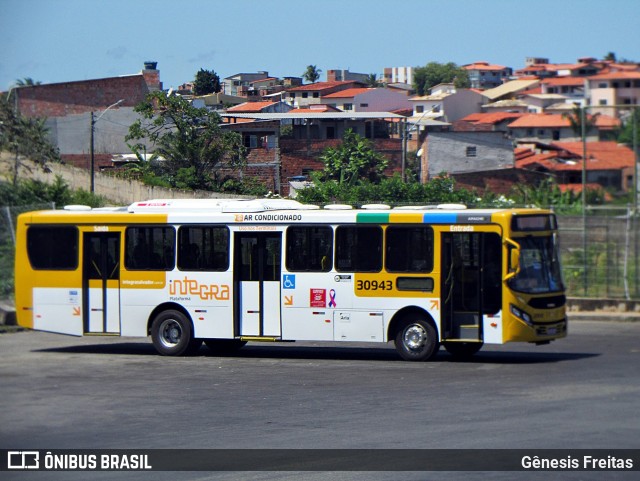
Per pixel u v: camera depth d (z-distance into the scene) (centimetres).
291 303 2995
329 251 2961
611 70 7256
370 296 2908
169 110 8188
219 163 8481
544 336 2767
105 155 9744
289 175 9906
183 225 3120
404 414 2059
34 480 1599
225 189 8006
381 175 9594
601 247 4044
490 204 4512
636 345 3209
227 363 2998
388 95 15438
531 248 2805
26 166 7106
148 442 1848
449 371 2686
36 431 1972
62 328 3241
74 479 1594
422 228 2862
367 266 2917
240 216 3056
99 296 3209
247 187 8231
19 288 3284
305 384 2531
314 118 10312
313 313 2970
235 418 2073
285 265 3003
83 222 3225
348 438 1830
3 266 4112
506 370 2683
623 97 7125
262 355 3219
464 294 2825
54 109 9838
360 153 9506
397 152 10256
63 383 2609
